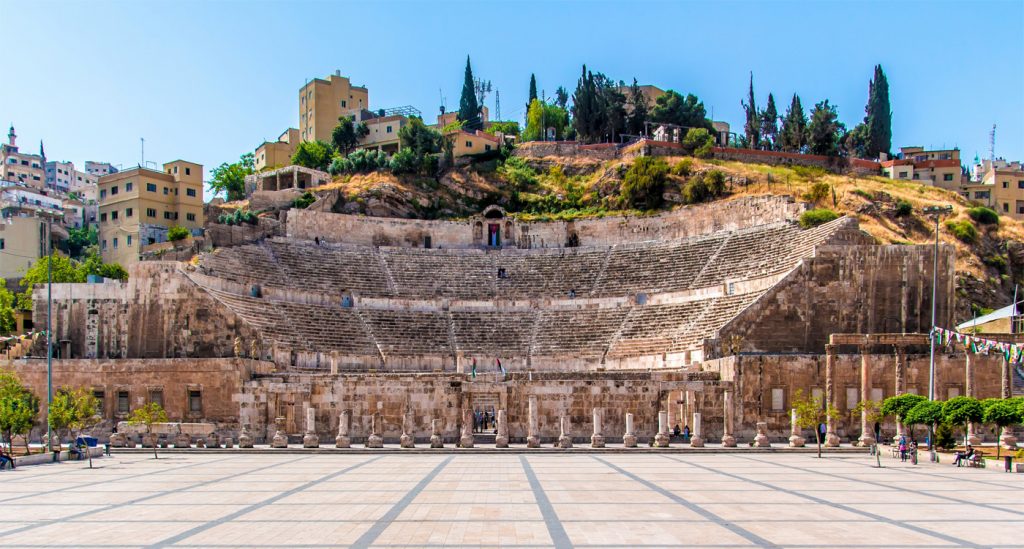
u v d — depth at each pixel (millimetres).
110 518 26438
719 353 65312
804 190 98812
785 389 60625
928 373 61281
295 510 27953
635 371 65500
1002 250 92000
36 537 23344
